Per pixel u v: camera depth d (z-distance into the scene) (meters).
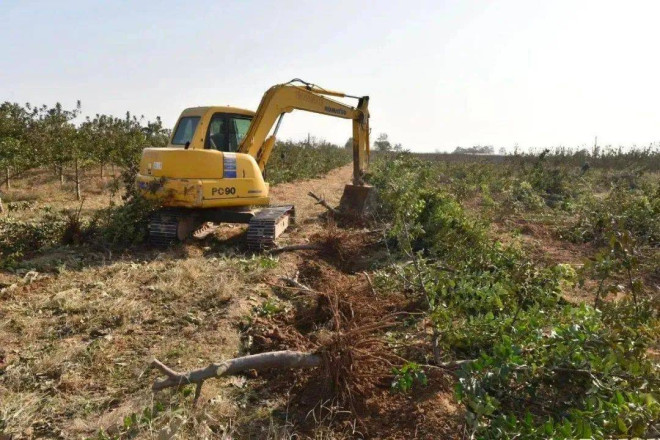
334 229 8.59
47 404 3.62
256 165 8.76
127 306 5.35
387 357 4.26
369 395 3.82
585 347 3.58
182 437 3.20
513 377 3.52
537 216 12.49
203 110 9.04
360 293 5.85
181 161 7.97
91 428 3.34
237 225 10.55
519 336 4.04
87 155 15.02
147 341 4.69
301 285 6.19
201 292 5.95
